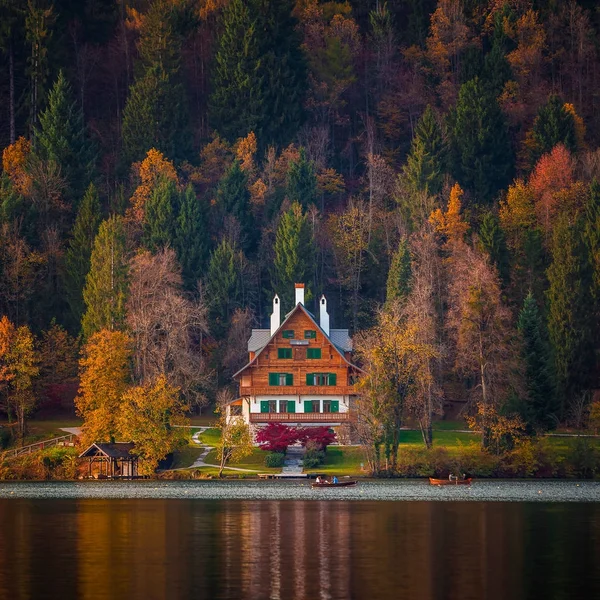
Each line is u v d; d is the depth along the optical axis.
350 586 152.75
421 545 183.62
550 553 176.38
